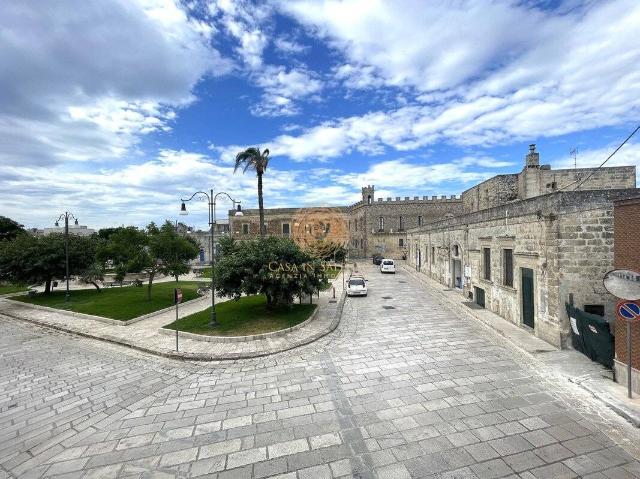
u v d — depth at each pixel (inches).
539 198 460.1
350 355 437.7
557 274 423.5
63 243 937.5
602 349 361.7
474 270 725.3
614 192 412.2
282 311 663.8
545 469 213.0
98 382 378.3
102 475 222.1
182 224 2213.3
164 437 264.4
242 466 226.4
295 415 290.0
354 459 229.0
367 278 1240.8
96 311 715.4
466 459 224.8
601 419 267.4
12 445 262.7
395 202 2105.1
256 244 652.7
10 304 870.4
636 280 287.3
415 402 304.2
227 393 339.9
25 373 409.1
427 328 552.4
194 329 553.0
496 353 423.8
